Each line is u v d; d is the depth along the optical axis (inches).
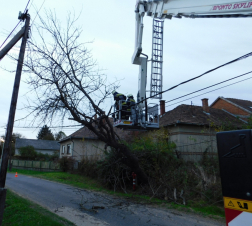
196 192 437.4
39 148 2064.5
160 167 551.8
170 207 389.4
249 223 98.1
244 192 101.1
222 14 220.7
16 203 353.4
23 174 976.9
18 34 354.9
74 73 404.2
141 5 401.4
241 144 104.3
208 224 301.7
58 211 348.2
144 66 423.8
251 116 607.2
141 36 412.5
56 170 1019.9
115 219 315.9
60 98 385.4
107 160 584.1
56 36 393.1
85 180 719.1
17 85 350.0
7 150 325.4
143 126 419.2
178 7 286.7
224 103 1061.1
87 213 343.3
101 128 471.5
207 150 668.7
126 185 566.3
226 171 109.7
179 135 718.5
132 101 431.2
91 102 427.5
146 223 300.4
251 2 195.9
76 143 1056.8
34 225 256.2
